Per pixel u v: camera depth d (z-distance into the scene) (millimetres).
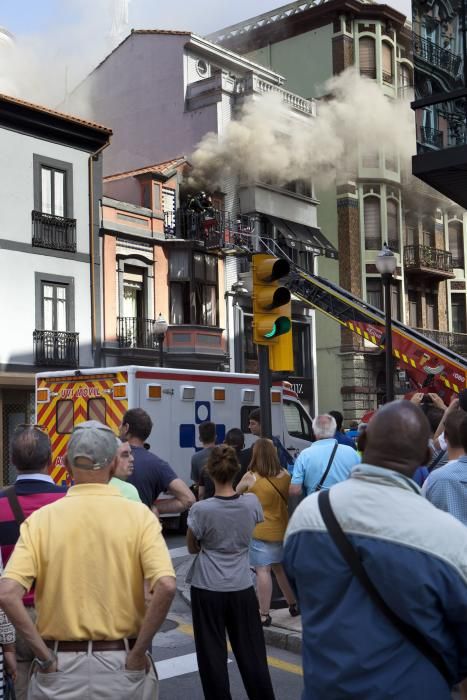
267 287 8688
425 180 13102
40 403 14617
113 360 27234
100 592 3299
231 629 5469
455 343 41938
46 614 3318
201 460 10109
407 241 40500
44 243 25547
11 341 24469
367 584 2559
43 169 25953
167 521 14844
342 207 37531
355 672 2525
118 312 27672
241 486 7543
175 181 30453
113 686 3246
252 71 33000
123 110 35812
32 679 3342
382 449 2721
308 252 34562
